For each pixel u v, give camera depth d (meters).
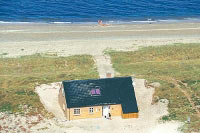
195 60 162.88
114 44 174.62
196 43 177.25
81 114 128.12
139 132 123.62
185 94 138.38
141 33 186.38
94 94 129.12
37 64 158.38
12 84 144.25
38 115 129.00
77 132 123.06
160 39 180.62
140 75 150.25
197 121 127.00
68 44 174.25
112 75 150.38
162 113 130.38
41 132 122.88
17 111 130.25
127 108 128.38
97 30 188.50
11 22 198.00
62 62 159.62
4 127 124.38
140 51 168.00
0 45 172.62
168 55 165.50
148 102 134.75
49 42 175.88
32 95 136.88
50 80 146.25
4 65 157.88
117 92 130.25
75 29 189.38
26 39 178.62
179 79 146.88
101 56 164.50
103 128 125.00
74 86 129.50
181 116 129.00
